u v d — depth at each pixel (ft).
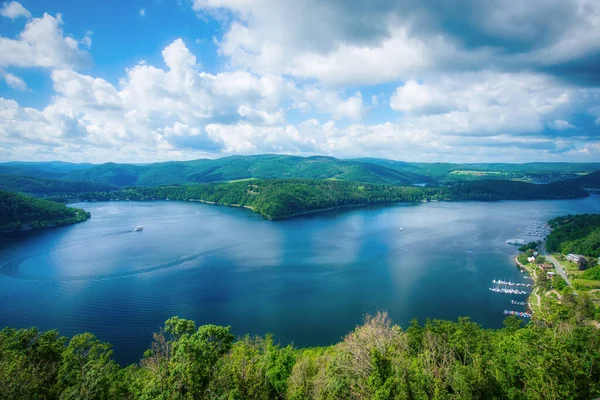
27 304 410.31
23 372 153.28
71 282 479.82
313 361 206.59
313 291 448.65
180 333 158.92
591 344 179.52
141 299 424.87
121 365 295.48
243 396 147.33
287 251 643.86
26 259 586.45
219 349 153.28
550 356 158.10
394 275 509.35
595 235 607.78
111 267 544.21
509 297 430.20
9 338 196.75
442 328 224.12
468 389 144.36
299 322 366.63
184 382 139.03
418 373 154.40
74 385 159.02
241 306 405.39
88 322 368.68
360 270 531.91
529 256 588.50
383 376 144.56
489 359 186.91
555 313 232.73
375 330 208.23
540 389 151.84
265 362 189.67
